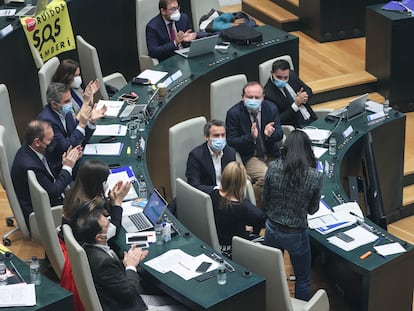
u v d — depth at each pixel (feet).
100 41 39.17
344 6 42.96
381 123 32.78
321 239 25.94
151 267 22.79
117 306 21.89
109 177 27.40
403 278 25.67
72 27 37.52
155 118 31.58
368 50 40.16
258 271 23.40
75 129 28.76
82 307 22.65
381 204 31.45
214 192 25.80
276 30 38.68
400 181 34.22
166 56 36.94
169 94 33.27
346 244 25.72
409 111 40.16
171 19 36.73
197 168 29.07
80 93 31.73
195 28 39.75
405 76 39.40
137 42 38.78
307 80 39.78
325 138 31.71
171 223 24.90
